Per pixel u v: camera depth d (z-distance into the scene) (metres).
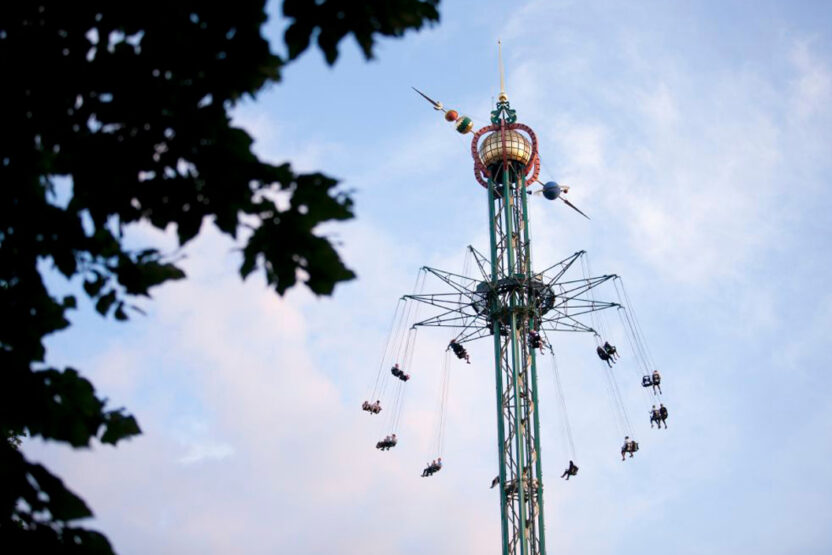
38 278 8.27
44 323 8.28
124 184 7.66
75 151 7.63
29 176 7.80
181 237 7.81
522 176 60.03
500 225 58.22
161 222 7.80
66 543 7.23
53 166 7.78
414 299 56.56
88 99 7.67
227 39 7.55
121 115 7.57
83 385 8.38
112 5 7.52
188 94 7.61
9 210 7.87
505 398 52.28
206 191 7.62
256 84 7.76
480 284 56.12
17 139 7.65
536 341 52.28
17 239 8.05
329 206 7.60
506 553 47.97
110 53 7.52
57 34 7.54
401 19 7.78
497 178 60.53
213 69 7.60
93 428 8.44
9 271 8.13
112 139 7.62
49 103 7.57
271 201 7.64
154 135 7.60
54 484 7.16
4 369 7.86
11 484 7.02
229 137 7.60
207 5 7.50
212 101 7.73
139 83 7.51
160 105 7.54
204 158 7.55
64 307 8.50
